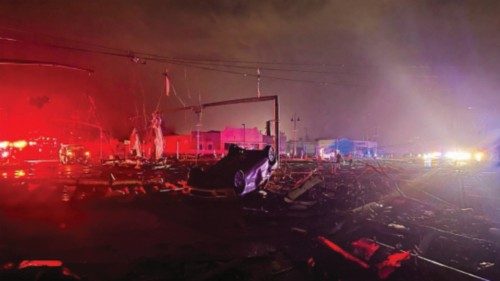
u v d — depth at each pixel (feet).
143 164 100.53
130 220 33.91
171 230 30.76
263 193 47.09
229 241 27.22
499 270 21.09
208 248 25.23
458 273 19.72
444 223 30.96
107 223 32.58
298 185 44.88
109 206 41.09
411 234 27.20
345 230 29.22
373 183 52.44
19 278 17.16
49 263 19.97
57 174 80.48
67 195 47.24
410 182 50.70
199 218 35.65
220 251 24.47
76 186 51.37
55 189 51.55
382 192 46.96
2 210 37.27
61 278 17.74
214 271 19.72
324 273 21.02
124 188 52.08
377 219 32.19
